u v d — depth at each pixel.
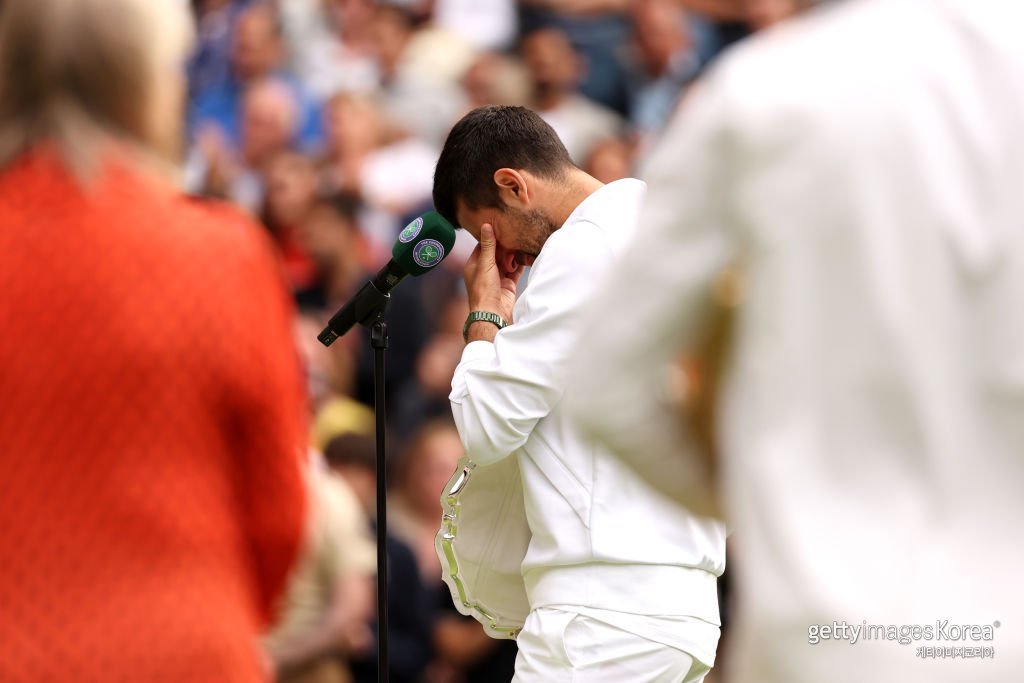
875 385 6.37
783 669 6.43
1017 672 6.19
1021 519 6.30
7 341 7.10
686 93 28.66
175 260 7.21
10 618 6.95
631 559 11.02
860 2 6.80
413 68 30.09
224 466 7.30
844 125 6.44
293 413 7.49
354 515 15.77
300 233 27.00
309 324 25.61
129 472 7.05
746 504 6.57
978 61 6.49
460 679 20.27
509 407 11.10
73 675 6.88
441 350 25.17
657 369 6.95
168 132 7.53
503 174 11.80
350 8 30.97
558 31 29.83
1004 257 6.34
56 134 7.26
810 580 6.35
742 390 6.64
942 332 6.35
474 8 30.66
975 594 6.25
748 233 6.58
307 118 30.09
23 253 7.16
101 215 7.20
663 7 29.58
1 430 7.08
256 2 31.38
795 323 6.45
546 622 11.23
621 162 28.14
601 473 11.16
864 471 6.39
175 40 7.50
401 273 11.75
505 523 11.98
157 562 7.04
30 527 7.01
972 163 6.40
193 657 6.99
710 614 11.40
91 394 7.07
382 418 11.78
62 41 7.25
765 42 6.85
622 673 11.04
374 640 19.50
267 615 7.59
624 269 6.91
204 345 7.18
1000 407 6.32
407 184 28.83
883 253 6.38
